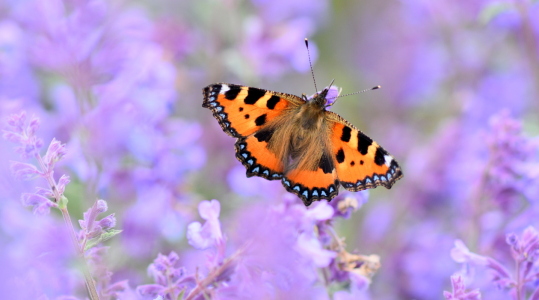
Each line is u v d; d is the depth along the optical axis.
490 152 0.75
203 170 0.79
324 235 0.70
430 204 0.82
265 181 0.74
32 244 0.67
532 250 0.69
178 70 0.81
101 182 0.74
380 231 0.81
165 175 0.75
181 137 0.76
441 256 0.80
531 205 0.75
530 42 0.82
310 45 0.82
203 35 0.83
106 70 0.76
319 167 0.71
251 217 0.68
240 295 0.68
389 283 0.80
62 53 0.75
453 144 0.82
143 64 0.76
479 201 0.76
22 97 0.76
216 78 0.82
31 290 0.67
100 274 0.68
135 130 0.75
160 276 0.69
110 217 0.67
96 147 0.74
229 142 0.80
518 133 0.75
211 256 0.68
